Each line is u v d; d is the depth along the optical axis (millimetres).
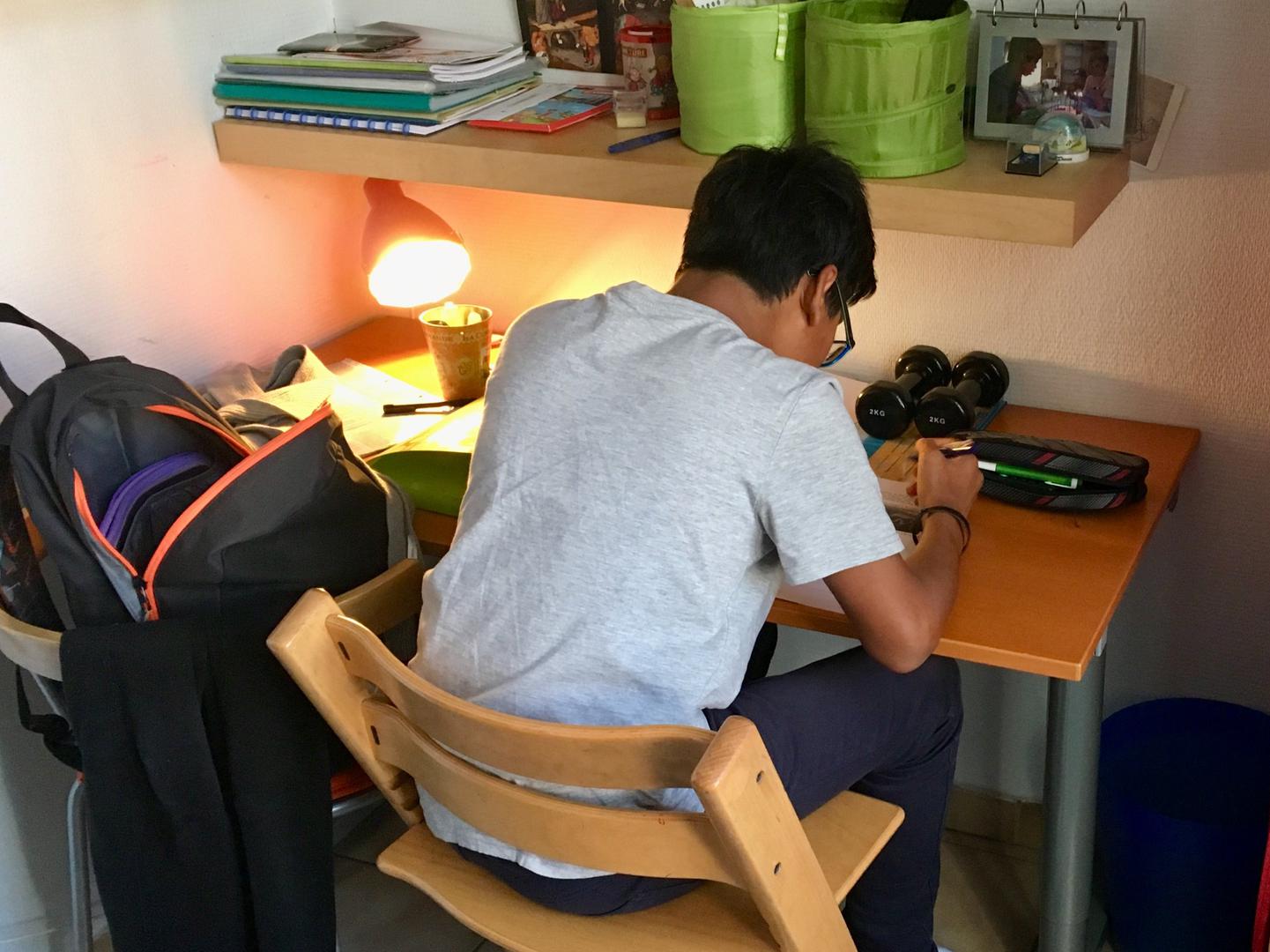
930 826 1588
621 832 1150
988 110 1662
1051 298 1801
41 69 1740
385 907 2061
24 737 1877
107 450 1512
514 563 1241
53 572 1856
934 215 1521
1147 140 1660
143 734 1339
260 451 1423
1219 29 1574
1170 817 1730
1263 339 1687
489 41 2088
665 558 1194
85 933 1682
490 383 1324
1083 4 1643
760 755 1041
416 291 2076
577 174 1742
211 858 1399
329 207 2244
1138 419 1812
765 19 1557
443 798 1279
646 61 1801
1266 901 1569
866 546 1218
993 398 1831
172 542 1398
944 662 1519
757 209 1285
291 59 1935
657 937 1294
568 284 2197
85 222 1842
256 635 1360
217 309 2078
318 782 1416
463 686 1278
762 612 1330
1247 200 1632
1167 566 1874
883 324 1938
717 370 1212
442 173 1849
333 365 2143
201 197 2012
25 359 1799
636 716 1213
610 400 1227
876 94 1508
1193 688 1935
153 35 1883
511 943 1313
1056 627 1373
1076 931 1742
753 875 1077
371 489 1542
